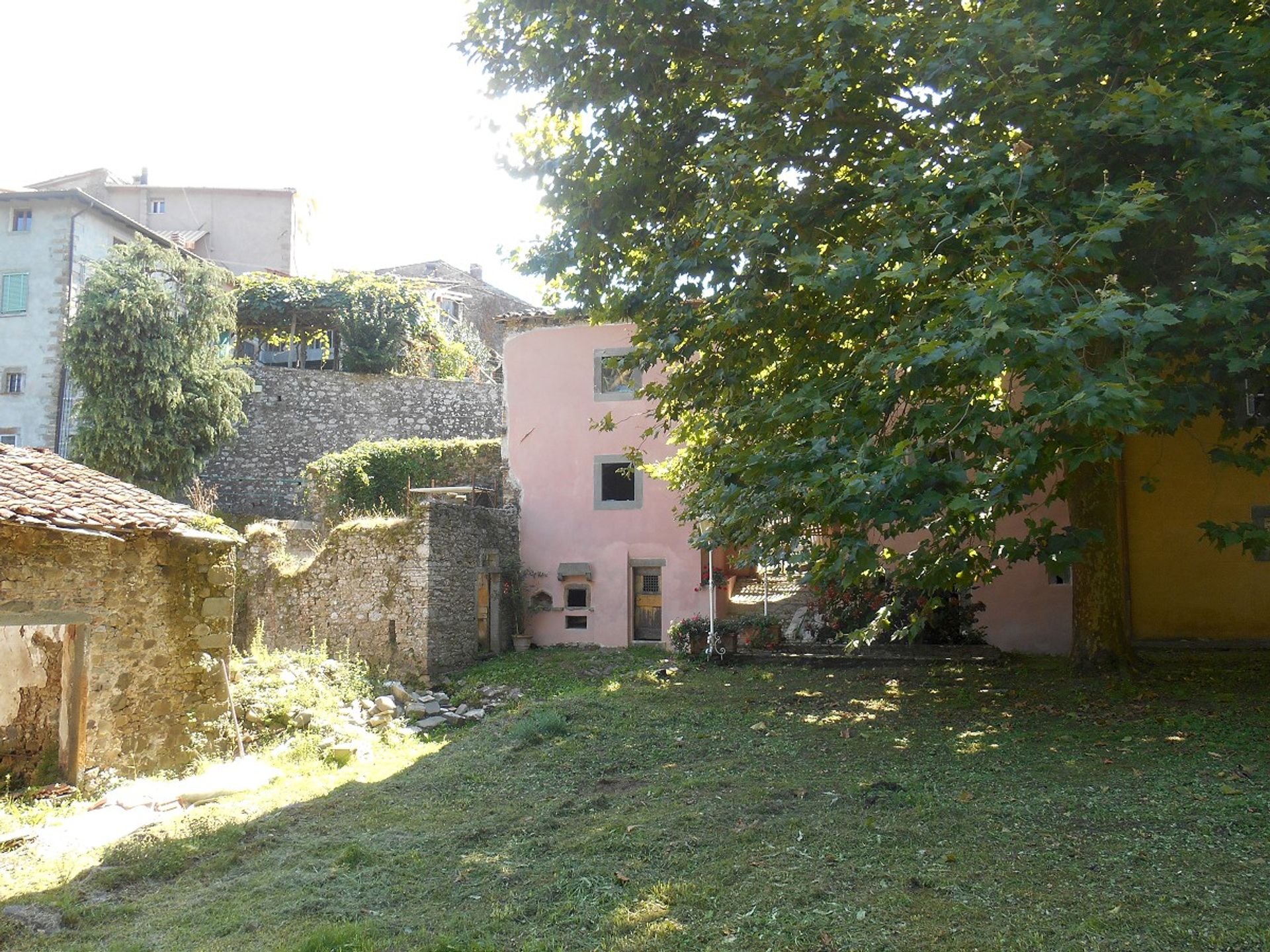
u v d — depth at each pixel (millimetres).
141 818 8656
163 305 23641
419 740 12125
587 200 10289
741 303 8477
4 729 11266
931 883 5531
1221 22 7887
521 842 7059
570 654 17875
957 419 6555
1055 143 7770
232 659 13094
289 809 8617
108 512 10383
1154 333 6348
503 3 10508
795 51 8891
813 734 10047
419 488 21969
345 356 30469
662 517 18844
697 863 6211
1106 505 12125
